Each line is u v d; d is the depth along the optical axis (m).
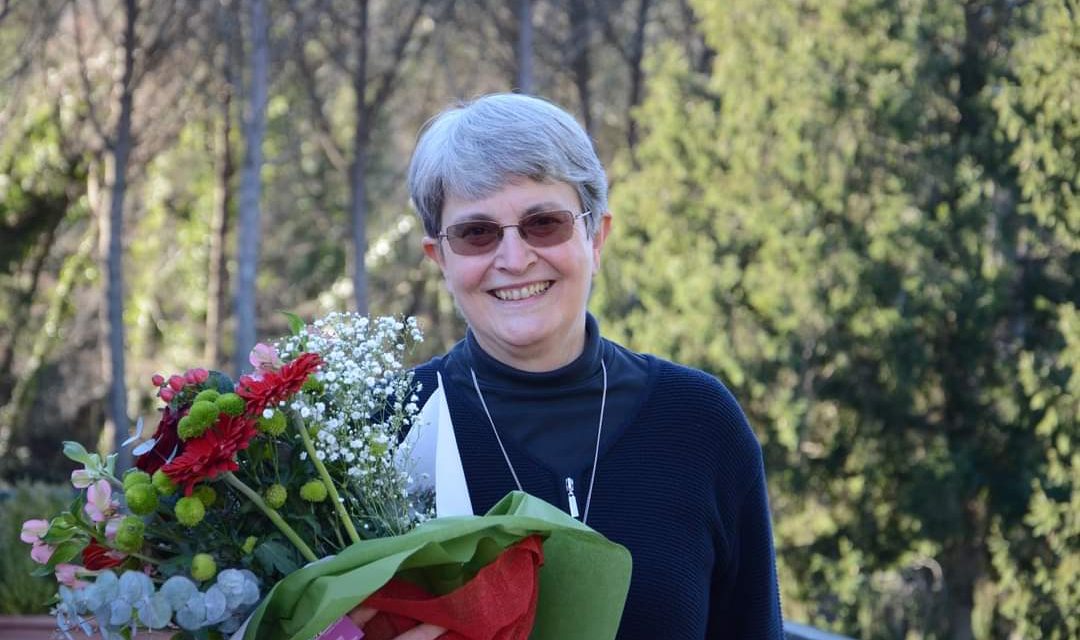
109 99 22.34
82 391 24.17
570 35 25.25
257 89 20.73
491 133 2.04
